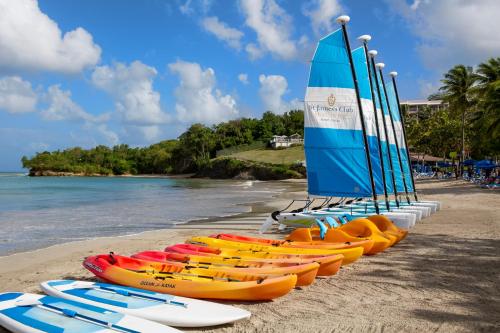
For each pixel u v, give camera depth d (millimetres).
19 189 51000
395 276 8609
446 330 5895
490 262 9680
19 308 6277
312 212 13891
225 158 94812
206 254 9359
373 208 15297
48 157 126000
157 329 5582
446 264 9508
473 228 14492
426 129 69875
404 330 5918
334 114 13234
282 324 6199
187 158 113750
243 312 6309
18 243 13930
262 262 8453
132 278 7688
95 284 7367
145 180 88812
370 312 6625
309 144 13289
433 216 17594
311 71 13156
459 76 52844
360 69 15438
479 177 47094
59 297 6758
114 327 5621
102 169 124438
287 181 72000
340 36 13164
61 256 11516
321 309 6805
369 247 9992
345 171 13305
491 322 6156
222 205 27578
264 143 106938
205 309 6387
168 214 22453
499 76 42031
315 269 7793
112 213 23125
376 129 15188
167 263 8258
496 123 38500
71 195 39312
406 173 21047
